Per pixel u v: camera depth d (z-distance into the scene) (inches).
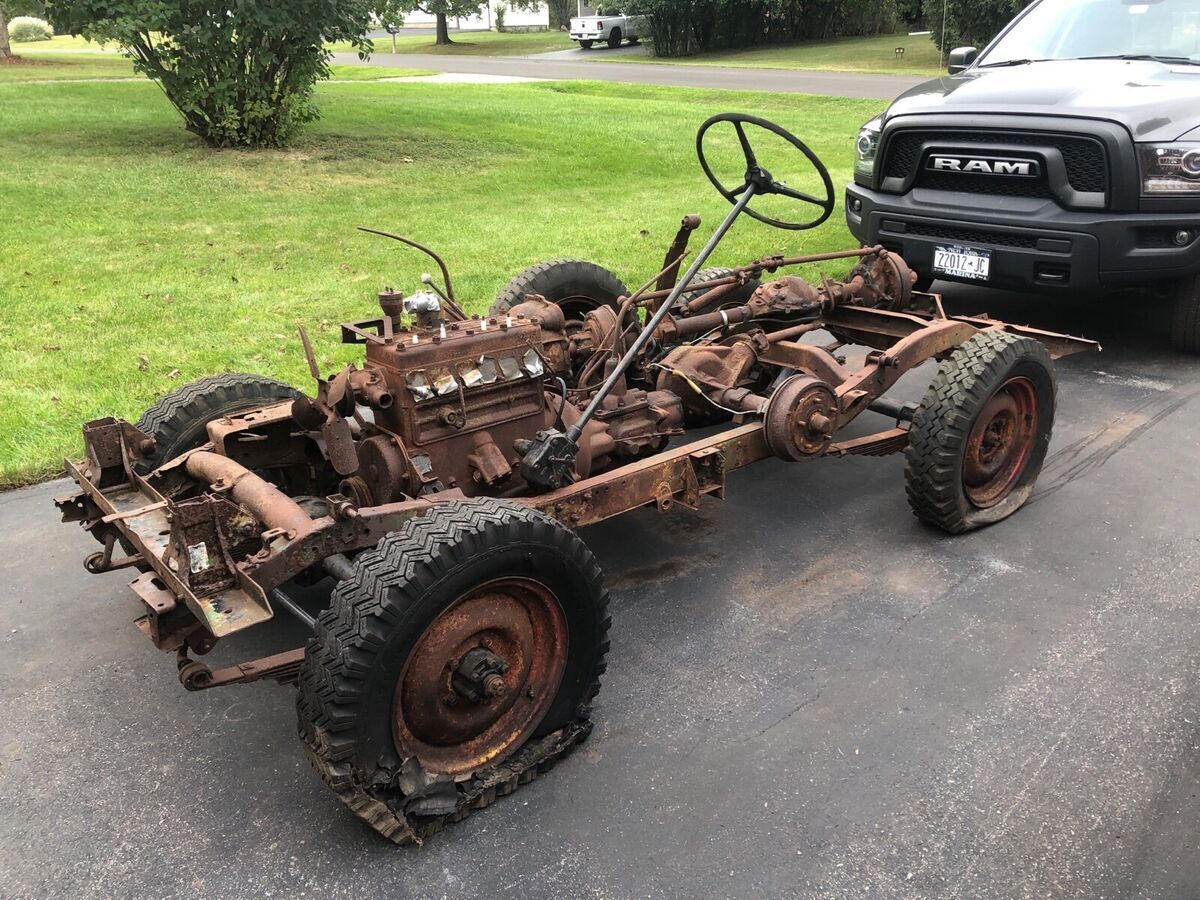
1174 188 215.5
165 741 120.7
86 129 554.6
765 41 1574.8
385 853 104.0
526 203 431.5
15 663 135.4
